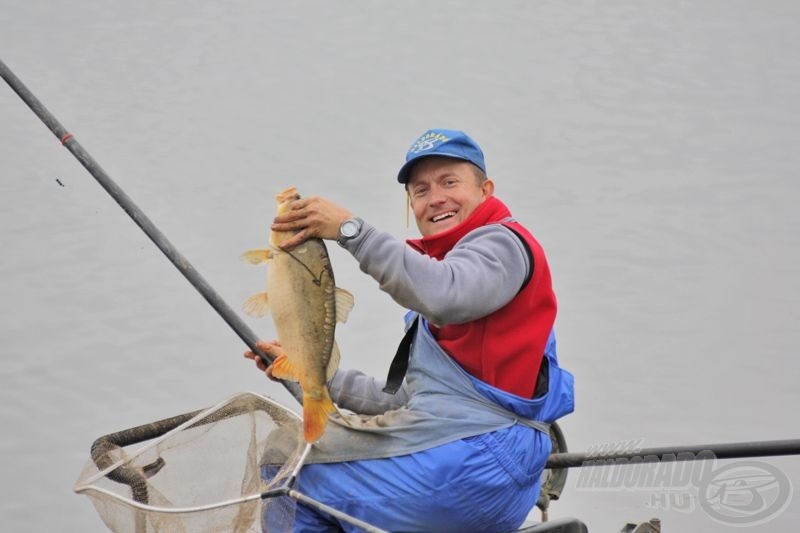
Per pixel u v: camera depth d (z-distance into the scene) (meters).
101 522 16.55
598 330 21.02
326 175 26.00
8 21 35.31
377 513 9.65
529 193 25.98
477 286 9.11
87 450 17.81
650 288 22.27
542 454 9.91
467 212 9.98
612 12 37.69
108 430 18.12
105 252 22.56
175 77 31.34
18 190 24.53
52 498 16.95
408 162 10.09
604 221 24.75
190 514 9.58
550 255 23.45
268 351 10.63
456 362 9.70
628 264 23.09
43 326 20.50
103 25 35.28
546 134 28.91
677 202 25.59
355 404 10.88
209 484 10.13
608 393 19.27
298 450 9.75
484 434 9.51
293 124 28.66
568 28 36.28
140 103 29.61
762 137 28.88
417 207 10.13
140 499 9.89
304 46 34.12
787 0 38.62
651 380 19.53
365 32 35.56
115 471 9.94
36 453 17.80
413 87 31.36
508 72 32.78
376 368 18.59
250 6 37.47
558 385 10.06
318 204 9.07
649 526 12.16
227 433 10.20
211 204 24.45
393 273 8.92
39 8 36.53
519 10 37.78
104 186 10.78
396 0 38.44
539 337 9.62
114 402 18.81
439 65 32.97
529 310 9.58
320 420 9.28
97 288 21.45
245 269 21.98
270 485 9.64
